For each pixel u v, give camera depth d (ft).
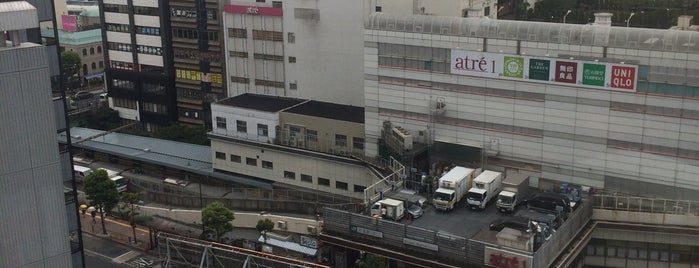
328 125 323.78
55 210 175.63
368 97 303.68
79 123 460.96
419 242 229.66
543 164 268.00
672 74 236.02
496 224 234.99
